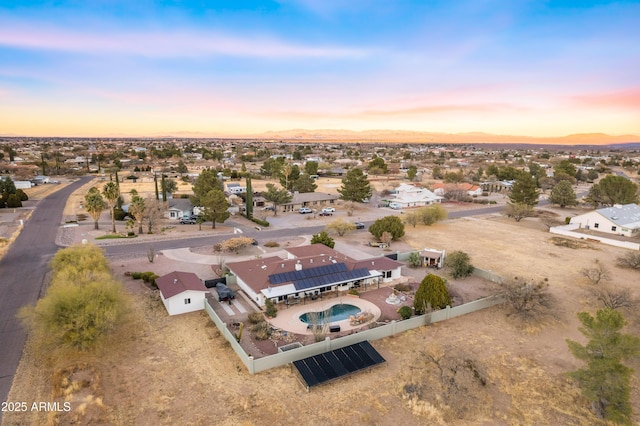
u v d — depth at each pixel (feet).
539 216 321.93
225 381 96.89
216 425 82.38
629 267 188.44
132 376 98.12
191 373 99.91
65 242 215.92
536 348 115.03
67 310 103.09
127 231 244.83
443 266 187.01
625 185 329.31
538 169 574.15
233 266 162.50
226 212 257.34
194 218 283.59
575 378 89.40
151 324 125.49
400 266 169.27
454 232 262.26
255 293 139.74
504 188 482.69
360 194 338.75
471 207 367.25
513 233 260.42
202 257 195.52
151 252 184.85
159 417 84.33
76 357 104.53
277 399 90.74
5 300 139.13
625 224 248.52
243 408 87.45
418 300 135.33
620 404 85.46
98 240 222.69
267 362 101.35
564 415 87.51
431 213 279.28
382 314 136.46
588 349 91.35
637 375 101.86
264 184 503.20
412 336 120.37
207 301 135.85
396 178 595.06
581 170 597.93
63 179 522.47
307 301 146.00
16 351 107.14
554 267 189.26
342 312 138.41
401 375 100.89
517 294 134.00
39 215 288.71
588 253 213.05
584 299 150.82
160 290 142.92
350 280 152.76
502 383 98.43
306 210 319.88
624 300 134.41
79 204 335.06
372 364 102.58
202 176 298.97
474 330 124.77
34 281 157.58
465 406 89.25
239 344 111.45
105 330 107.14
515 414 87.61
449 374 99.40
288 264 153.58
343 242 233.35
